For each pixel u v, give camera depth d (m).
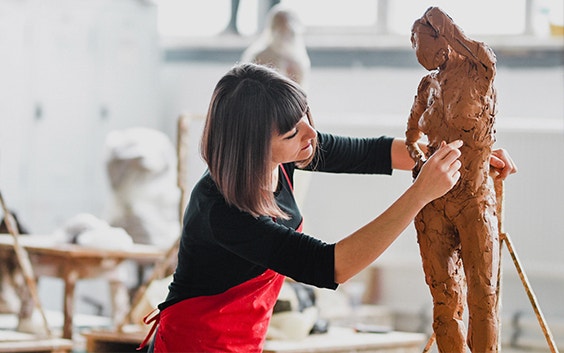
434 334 2.33
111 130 7.22
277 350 3.53
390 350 3.96
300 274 2.21
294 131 2.30
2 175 6.89
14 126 6.93
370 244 2.15
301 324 3.82
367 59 6.91
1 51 6.83
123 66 7.25
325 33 7.04
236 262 2.39
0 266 4.91
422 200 2.14
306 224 6.53
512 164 2.43
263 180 2.25
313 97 7.04
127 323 4.50
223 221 2.29
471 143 2.22
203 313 2.44
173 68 7.51
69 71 7.12
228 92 2.28
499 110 6.48
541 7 6.45
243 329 2.48
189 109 7.44
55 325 5.23
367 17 6.97
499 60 6.50
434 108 2.27
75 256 4.60
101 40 7.20
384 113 6.84
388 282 6.40
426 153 2.38
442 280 2.25
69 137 7.14
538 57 6.40
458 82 2.24
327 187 6.54
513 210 6.09
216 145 2.28
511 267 6.04
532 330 5.81
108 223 6.08
